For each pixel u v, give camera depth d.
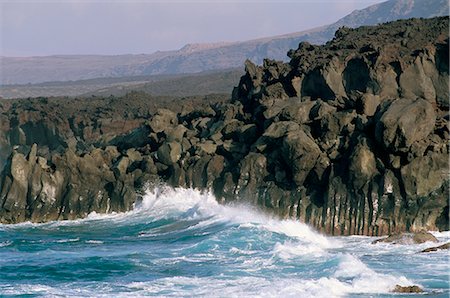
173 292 35.91
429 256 43.91
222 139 66.69
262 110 65.75
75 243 54.19
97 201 66.12
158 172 66.56
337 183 55.12
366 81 63.72
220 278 38.62
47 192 65.88
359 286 35.91
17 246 52.94
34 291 36.97
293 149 56.84
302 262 41.59
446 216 52.78
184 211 62.31
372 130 55.97
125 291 36.53
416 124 53.41
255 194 59.22
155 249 48.91
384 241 49.59
